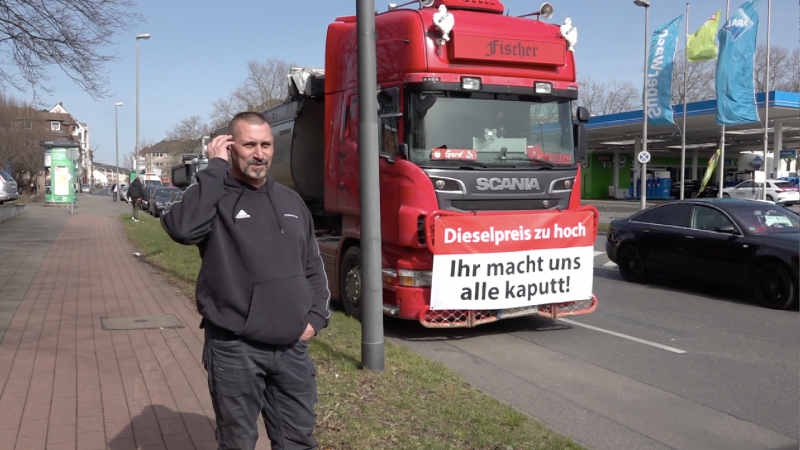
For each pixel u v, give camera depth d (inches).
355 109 338.0
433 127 299.4
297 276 121.6
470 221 295.4
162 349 261.3
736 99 1029.2
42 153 2359.7
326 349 256.7
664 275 476.7
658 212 470.9
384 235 309.6
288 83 417.4
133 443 168.6
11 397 201.5
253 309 117.3
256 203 120.3
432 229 290.8
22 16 554.6
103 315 326.6
